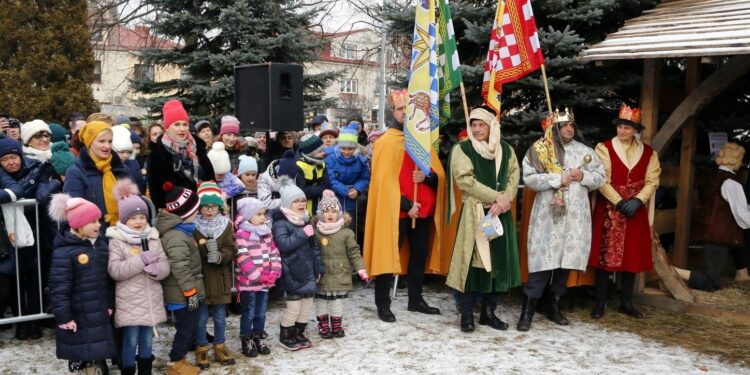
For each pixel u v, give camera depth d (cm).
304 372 428
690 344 493
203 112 1056
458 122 681
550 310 554
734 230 622
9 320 465
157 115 1098
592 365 447
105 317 368
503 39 573
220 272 431
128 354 390
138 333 394
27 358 447
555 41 626
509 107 722
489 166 509
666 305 586
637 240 549
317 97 1203
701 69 710
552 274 543
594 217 560
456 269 509
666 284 591
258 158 744
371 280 697
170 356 408
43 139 509
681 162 666
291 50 1077
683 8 593
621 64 704
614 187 552
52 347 471
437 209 559
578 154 532
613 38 585
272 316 560
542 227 525
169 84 1084
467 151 510
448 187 544
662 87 647
